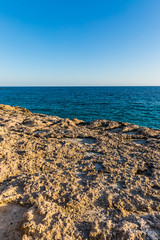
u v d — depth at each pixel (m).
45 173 4.70
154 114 27.61
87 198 3.69
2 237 2.91
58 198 3.70
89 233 2.84
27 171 4.86
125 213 3.32
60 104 43.28
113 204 3.55
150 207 3.47
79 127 10.39
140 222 3.02
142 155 5.92
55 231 2.84
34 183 4.18
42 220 3.03
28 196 3.75
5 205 3.67
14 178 4.52
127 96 74.69
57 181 4.28
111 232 2.85
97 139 7.87
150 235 2.76
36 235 2.79
